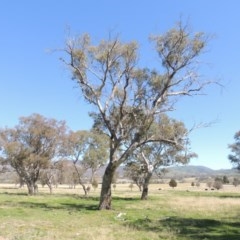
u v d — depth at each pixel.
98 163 83.19
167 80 42.16
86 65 42.59
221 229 28.02
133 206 47.75
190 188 143.12
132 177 87.44
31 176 77.94
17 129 78.12
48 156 78.75
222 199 63.78
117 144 42.44
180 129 47.41
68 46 42.16
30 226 26.69
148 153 64.44
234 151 101.00
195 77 42.75
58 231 24.80
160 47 41.81
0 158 77.19
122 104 42.03
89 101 42.91
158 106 43.16
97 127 47.78
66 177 88.50
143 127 42.81
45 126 78.12
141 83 43.22
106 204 42.16
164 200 60.72
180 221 32.59
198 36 41.84
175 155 64.56
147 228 27.69
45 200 55.22
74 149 79.31
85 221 30.86
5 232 23.33
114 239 22.38
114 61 42.72
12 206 42.53
